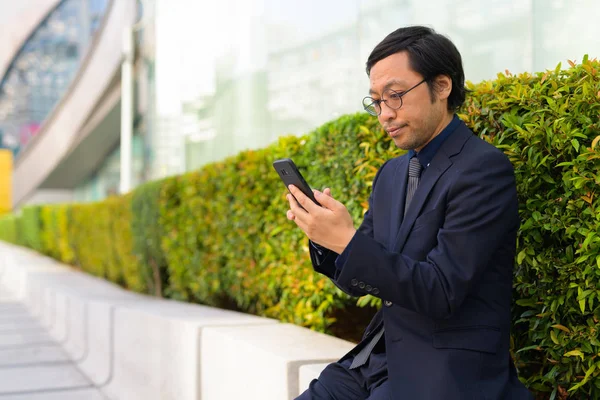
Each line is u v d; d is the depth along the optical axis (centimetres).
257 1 714
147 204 672
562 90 208
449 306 147
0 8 3105
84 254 1111
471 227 150
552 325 210
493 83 236
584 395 212
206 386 353
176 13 977
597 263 194
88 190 2678
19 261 1300
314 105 603
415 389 154
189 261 576
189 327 369
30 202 2816
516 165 216
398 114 165
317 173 362
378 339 178
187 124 952
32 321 911
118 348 509
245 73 752
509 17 396
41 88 3697
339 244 155
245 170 443
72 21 3575
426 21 466
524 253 214
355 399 181
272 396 277
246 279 458
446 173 161
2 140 3672
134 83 1352
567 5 355
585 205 201
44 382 552
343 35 557
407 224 163
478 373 153
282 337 324
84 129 2166
